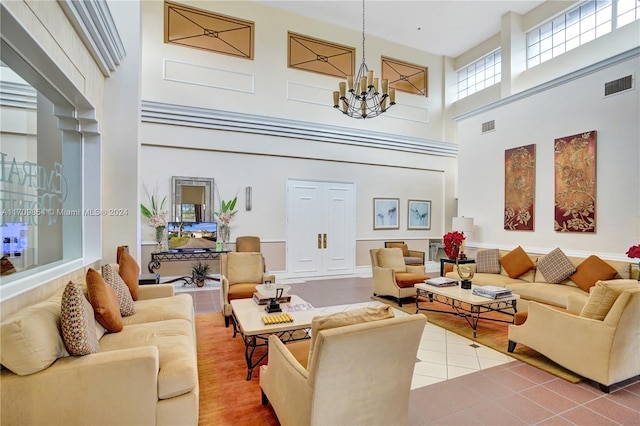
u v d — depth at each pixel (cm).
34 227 276
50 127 315
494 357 318
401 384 182
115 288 281
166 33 633
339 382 162
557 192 518
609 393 252
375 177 813
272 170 701
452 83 921
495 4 696
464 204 684
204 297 551
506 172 598
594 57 596
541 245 541
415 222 862
